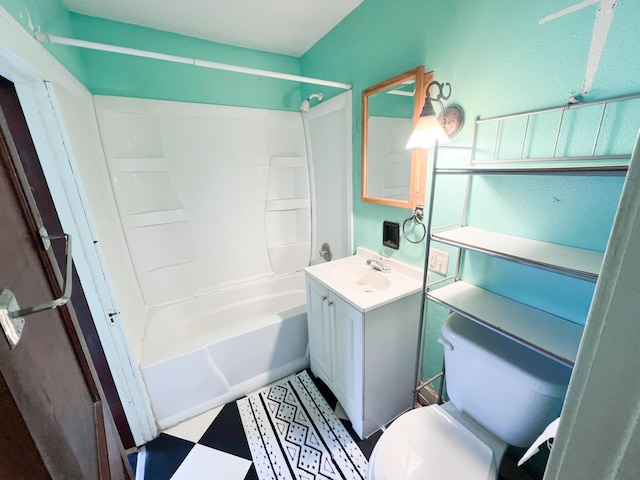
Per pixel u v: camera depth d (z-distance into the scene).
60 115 0.98
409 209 1.44
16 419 0.37
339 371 1.49
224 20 1.63
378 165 1.58
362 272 1.66
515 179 1.00
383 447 0.97
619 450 0.27
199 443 1.41
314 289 1.57
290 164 2.34
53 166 0.99
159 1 1.43
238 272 2.38
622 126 0.74
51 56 1.05
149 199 1.96
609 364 0.28
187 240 2.12
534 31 0.87
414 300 1.36
